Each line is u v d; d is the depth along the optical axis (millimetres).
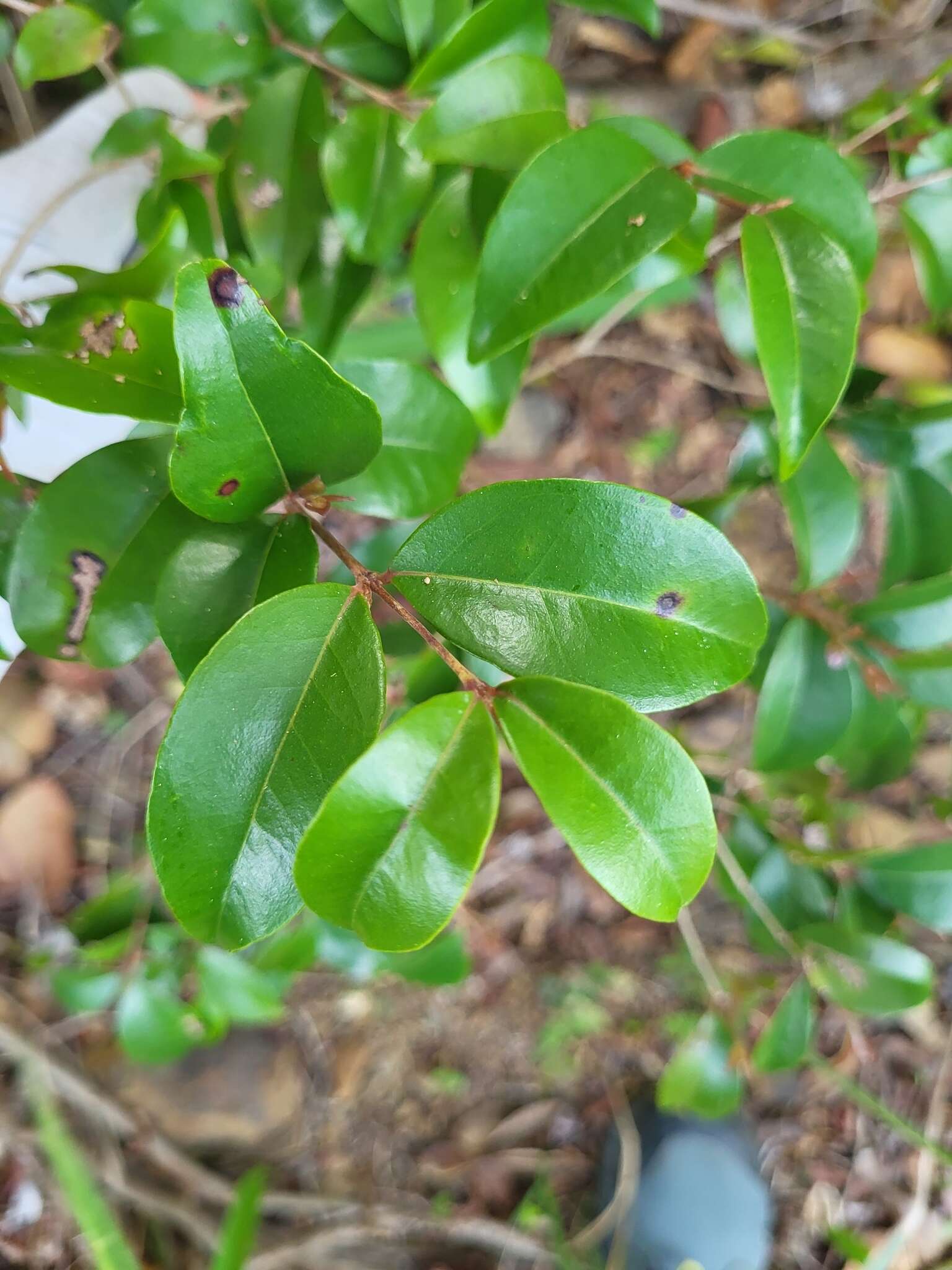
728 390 481
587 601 137
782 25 410
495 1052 470
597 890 476
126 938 312
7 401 176
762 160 171
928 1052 470
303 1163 445
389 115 198
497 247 158
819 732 234
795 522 233
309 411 135
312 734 131
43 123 306
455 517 138
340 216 197
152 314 150
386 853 124
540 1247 439
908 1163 463
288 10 202
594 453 467
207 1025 320
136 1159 425
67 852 427
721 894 478
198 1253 428
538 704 130
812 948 261
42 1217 399
